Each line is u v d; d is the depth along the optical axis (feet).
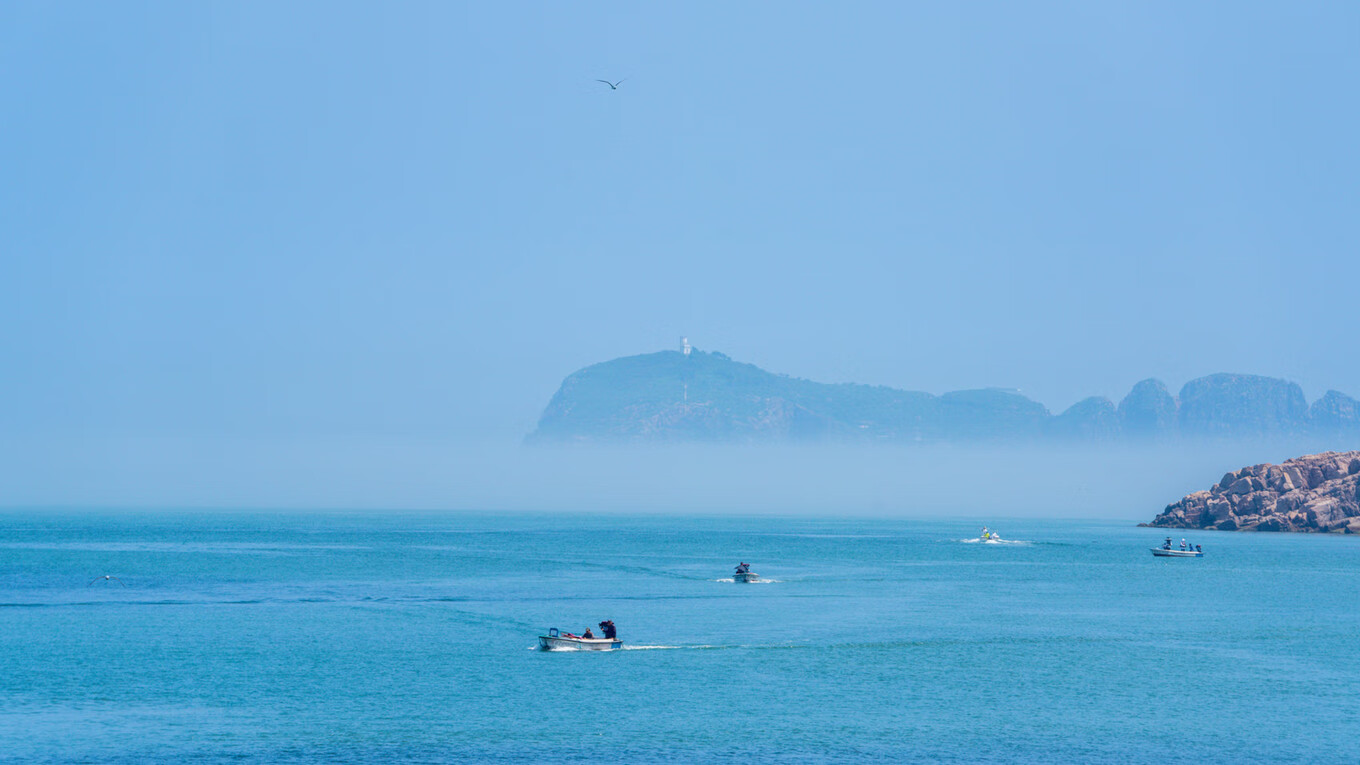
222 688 487.20
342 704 460.96
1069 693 496.64
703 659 568.00
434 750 398.01
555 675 522.88
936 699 482.69
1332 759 399.85
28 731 414.82
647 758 392.27
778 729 430.61
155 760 382.22
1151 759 398.01
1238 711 466.29
